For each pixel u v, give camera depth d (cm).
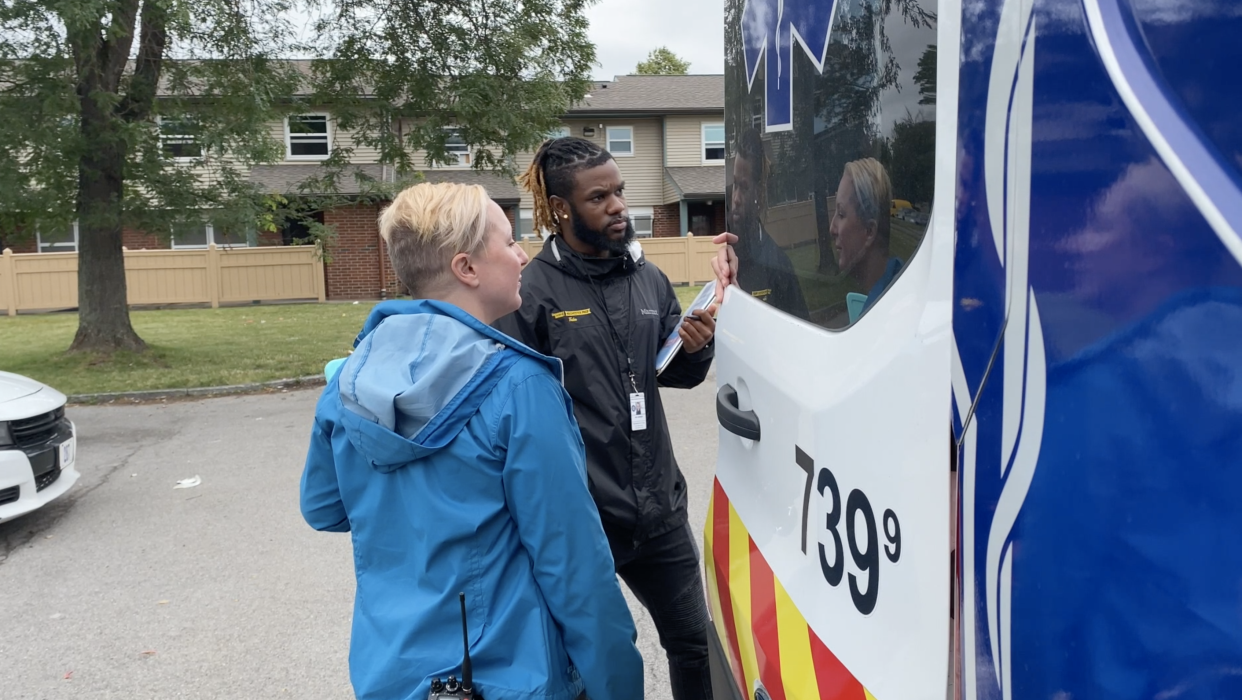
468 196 162
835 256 139
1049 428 85
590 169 220
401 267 164
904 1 115
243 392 995
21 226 1205
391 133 1239
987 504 94
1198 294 72
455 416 149
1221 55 72
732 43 201
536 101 1194
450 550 152
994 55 93
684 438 703
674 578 235
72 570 466
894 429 114
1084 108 81
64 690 345
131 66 1280
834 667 130
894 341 115
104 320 1203
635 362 226
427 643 152
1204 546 72
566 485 152
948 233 103
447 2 1159
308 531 519
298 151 2380
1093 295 80
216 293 2067
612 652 158
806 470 147
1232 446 70
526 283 224
